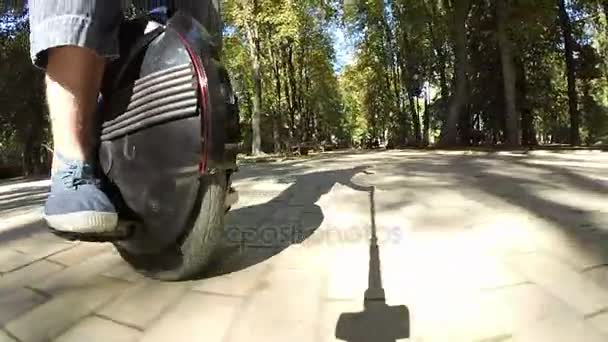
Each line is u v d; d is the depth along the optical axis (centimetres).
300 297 79
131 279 93
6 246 129
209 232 82
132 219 84
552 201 147
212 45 85
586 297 72
